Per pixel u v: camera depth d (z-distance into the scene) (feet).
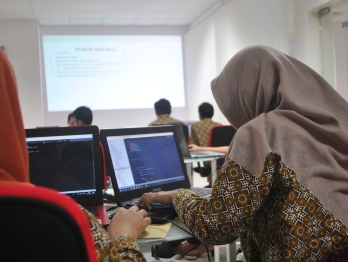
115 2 17.85
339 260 2.77
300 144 2.90
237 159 2.93
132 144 4.61
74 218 1.22
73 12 18.99
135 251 2.43
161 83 22.65
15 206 1.15
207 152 10.56
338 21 13.52
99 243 1.65
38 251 1.19
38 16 19.42
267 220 3.03
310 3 12.66
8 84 1.49
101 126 21.59
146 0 17.84
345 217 2.72
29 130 3.97
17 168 1.44
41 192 1.20
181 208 3.39
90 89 21.42
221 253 7.48
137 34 22.36
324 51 12.94
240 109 3.61
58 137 4.07
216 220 2.91
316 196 2.75
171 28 22.90
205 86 20.59
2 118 1.42
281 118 3.05
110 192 5.11
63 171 4.03
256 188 2.84
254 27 15.38
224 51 18.06
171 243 6.97
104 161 4.86
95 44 21.53
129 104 22.00
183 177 5.07
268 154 2.83
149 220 3.21
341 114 3.16
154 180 4.68
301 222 2.75
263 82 3.25
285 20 13.50
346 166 2.99
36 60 20.21
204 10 19.86
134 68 22.11
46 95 21.02
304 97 3.15
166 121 14.03
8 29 19.94
